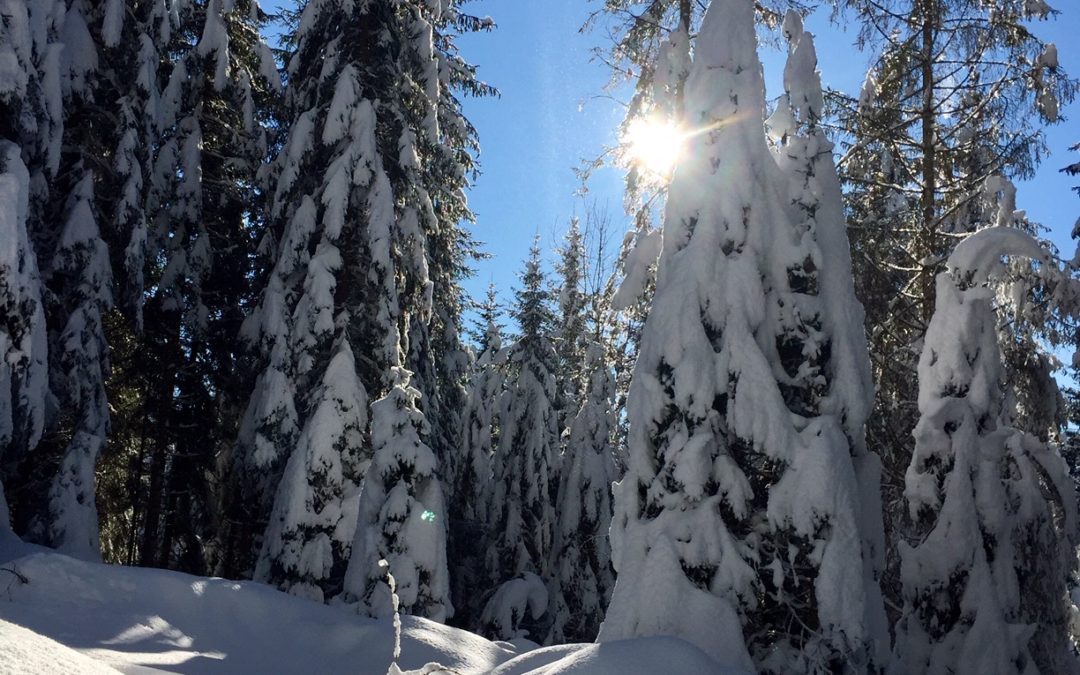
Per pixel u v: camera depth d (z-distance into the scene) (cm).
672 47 1134
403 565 1217
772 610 827
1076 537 1080
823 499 808
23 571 935
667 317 875
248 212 2252
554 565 2209
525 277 2455
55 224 1638
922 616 997
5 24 1352
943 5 1580
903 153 1777
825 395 889
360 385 1612
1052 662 1035
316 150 1828
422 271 1867
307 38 1878
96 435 1544
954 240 1622
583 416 2292
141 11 1856
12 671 514
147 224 2022
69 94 1616
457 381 2417
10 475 1395
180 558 2112
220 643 940
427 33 1934
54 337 1572
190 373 2097
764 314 880
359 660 945
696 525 814
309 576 1484
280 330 1677
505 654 1035
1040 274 1180
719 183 907
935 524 1026
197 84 2078
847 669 777
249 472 1738
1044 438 1595
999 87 1554
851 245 1638
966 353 1063
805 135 976
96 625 884
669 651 672
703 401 840
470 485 2325
